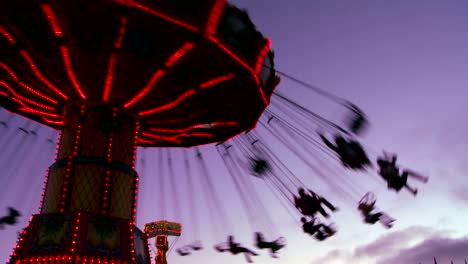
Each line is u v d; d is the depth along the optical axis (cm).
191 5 1189
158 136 1900
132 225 1491
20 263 1334
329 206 1319
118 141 1592
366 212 1234
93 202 1473
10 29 1266
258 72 1418
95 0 1116
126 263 1400
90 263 1343
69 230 1379
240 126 1798
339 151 1291
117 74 1435
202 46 1264
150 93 1541
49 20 1202
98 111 1602
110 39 1258
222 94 1541
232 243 1337
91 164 1518
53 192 1506
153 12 1154
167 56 1327
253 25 1344
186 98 1566
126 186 1556
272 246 1280
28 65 1445
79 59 1363
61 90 1577
